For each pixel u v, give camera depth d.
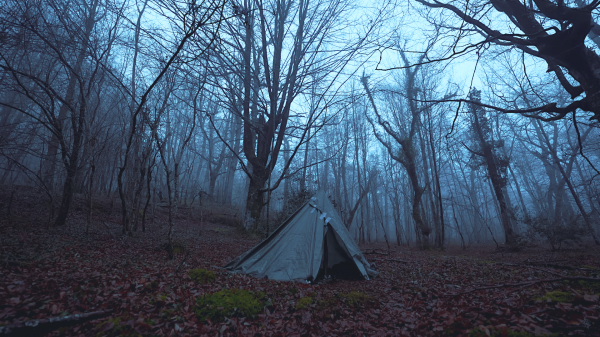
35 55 11.92
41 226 9.74
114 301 4.30
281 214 16.47
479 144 20.81
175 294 4.85
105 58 11.39
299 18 13.98
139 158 12.28
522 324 3.19
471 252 18.17
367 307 5.05
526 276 7.61
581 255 12.40
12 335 2.99
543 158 25.94
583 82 7.45
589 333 2.89
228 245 12.50
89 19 11.45
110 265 6.53
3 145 8.70
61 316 3.48
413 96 20.73
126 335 3.20
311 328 4.07
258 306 4.61
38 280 4.81
